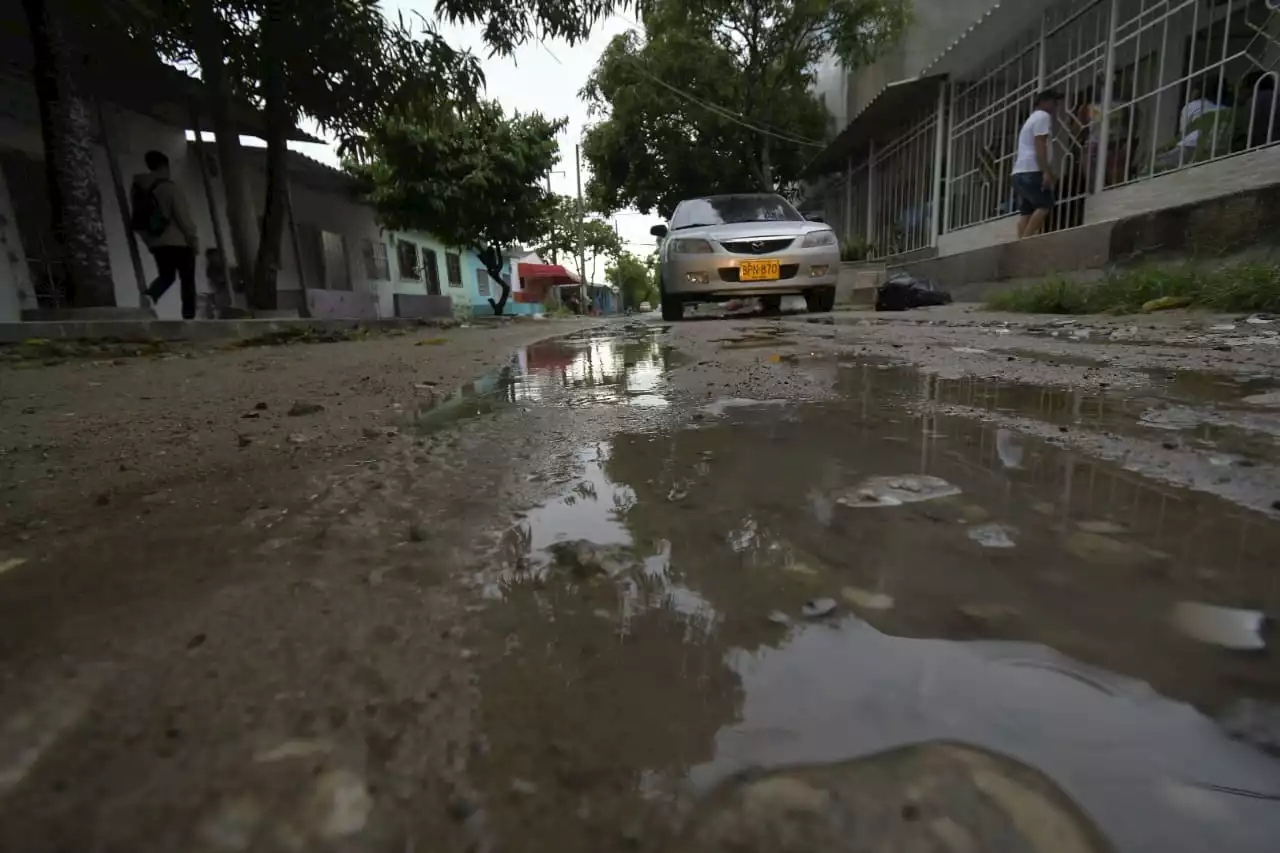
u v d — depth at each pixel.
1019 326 4.32
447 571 0.75
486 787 0.41
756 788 0.40
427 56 8.31
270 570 0.77
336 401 2.14
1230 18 5.83
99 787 0.43
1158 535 0.80
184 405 2.22
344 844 0.38
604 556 0.76
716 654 0.56
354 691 0.52
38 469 1.36
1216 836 0.35
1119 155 7.14
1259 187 4.94
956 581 0.68
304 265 14.47
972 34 9.00
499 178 16.67
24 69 7.58
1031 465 1.13
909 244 12.58
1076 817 0.36
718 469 1.15
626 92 15.86
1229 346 2.77
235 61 7.94
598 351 3.68
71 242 5.91
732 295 7.53
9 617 0.67
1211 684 0.49
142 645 0.60
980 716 0.46
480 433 1.51
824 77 18.28
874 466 1.14
